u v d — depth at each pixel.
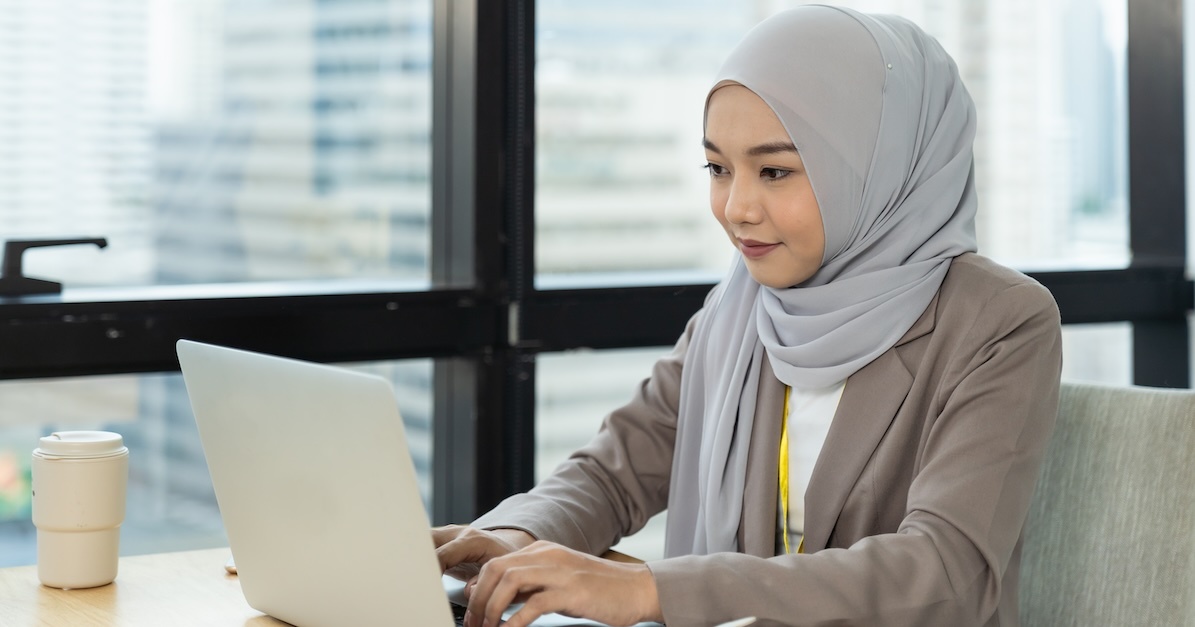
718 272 2.41
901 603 1.17
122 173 1.95
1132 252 2.68
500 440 2.19
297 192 2.10
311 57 2.08
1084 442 1.48
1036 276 2.49
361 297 2.05
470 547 1.29
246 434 1.14
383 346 2.07
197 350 1.16
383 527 1.03
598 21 2.26
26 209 1.90
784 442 1.47
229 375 1.13
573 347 2.21
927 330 1.39
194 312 1.92
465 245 2.17
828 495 1.40
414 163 2.19
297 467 1.09
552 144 2.25
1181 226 2.65
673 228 2.38
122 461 1.36
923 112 1.46
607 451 1.63
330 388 1.02
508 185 2.17
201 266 2.03
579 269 2.30
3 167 1.88
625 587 1.13
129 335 1.88
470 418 2.19
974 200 1.50
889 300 1.40
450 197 2.21
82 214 1.93
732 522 1.46
